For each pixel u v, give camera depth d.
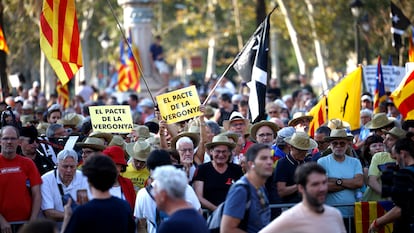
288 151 18.41
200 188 16.47
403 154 15.13
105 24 78.88
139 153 17.67
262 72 20.45
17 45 55.25
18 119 23.64
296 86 82.88
